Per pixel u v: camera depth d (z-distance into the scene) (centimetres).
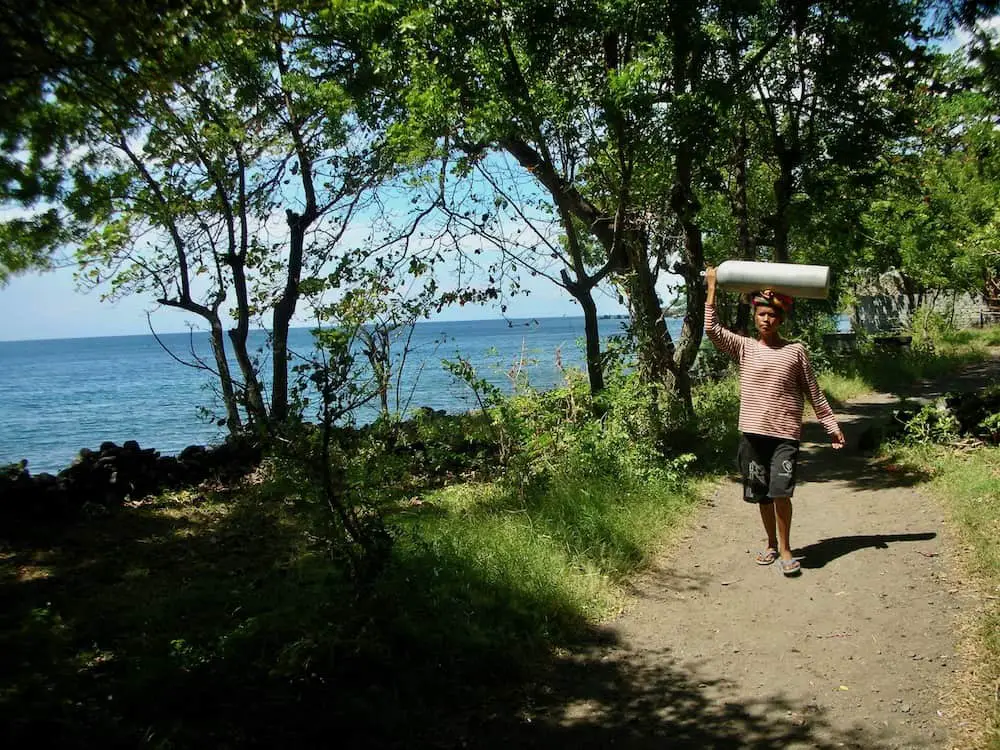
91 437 2145
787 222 1365
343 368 482
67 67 470
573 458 789
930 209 1945
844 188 1375
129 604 552
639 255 1009
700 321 1036
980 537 566
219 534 737
